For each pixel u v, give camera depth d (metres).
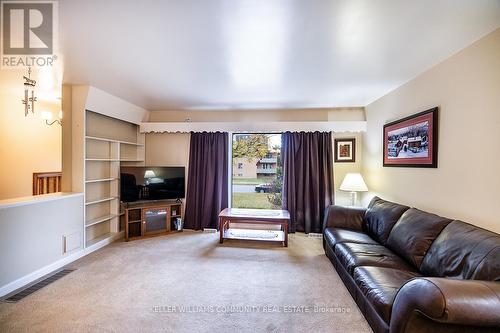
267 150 4.86
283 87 3.33
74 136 3.40
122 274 2.82
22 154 4.19
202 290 2.47
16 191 4.11
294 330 1.89
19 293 2.40
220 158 4.68
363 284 1.93
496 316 1.19
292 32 1.93
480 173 2.04
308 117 4.60
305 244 3.90
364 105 4.36
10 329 1.87
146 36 2.00
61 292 2.42
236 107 4.52
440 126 2.50
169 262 3.16
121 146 4.43
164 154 4.87
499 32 1.87
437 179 2.54
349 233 3.11
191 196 4.75
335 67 2.64
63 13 1.68
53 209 2.95
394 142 3.34
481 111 2.03
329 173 4.47
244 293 2.42
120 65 2.61
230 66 2.62
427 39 2.04
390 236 2.61
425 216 2.35
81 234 3.37
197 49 2.23
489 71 1.95
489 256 1.53
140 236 4.16
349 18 1.73
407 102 3.09
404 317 1.39
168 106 4.48
